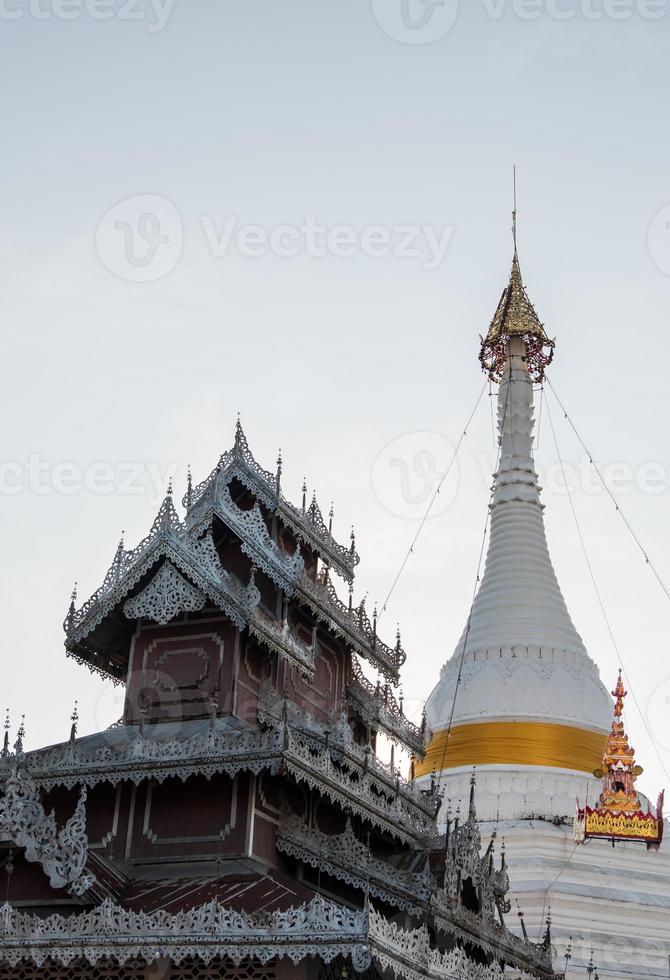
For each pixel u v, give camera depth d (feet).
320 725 179.01
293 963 136.67
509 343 352.69
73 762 162.20
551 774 271.69
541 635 302.04
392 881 163.43
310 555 206.28
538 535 327.67
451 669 303.07
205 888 148.97
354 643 200.03
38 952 137.39
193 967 140.77
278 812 163.22
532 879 239.91
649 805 271.49
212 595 172.86
